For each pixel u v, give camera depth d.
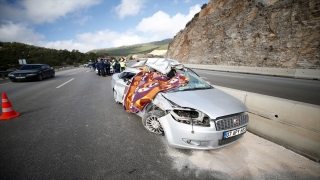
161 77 3.63
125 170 2.19
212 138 2.31
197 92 3.03
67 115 4.26
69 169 2.20
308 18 12.48
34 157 2.46
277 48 13.87
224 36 20.58
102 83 9.91
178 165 2.29
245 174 2.11
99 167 2.24
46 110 4.66
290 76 11.41
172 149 2.68
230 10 21.50
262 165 2.27
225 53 19.20
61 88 8.22
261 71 13.59
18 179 2.01
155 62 4.15
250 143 2.82
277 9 15.00
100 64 14.20
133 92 3.70
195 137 2.32
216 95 2.96
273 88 7.39
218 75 13.36
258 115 3.13
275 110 2.86
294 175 2.07
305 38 12.26
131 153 2.57
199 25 26.56
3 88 8.47
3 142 2.89
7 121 3.86
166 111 2.65
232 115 2.50
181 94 2.90
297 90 6.87
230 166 2.26
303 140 2.46
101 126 3.58
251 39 16.58
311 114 2.39
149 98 3.04
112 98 6.04
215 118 2.29
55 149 2.68
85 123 3.74
